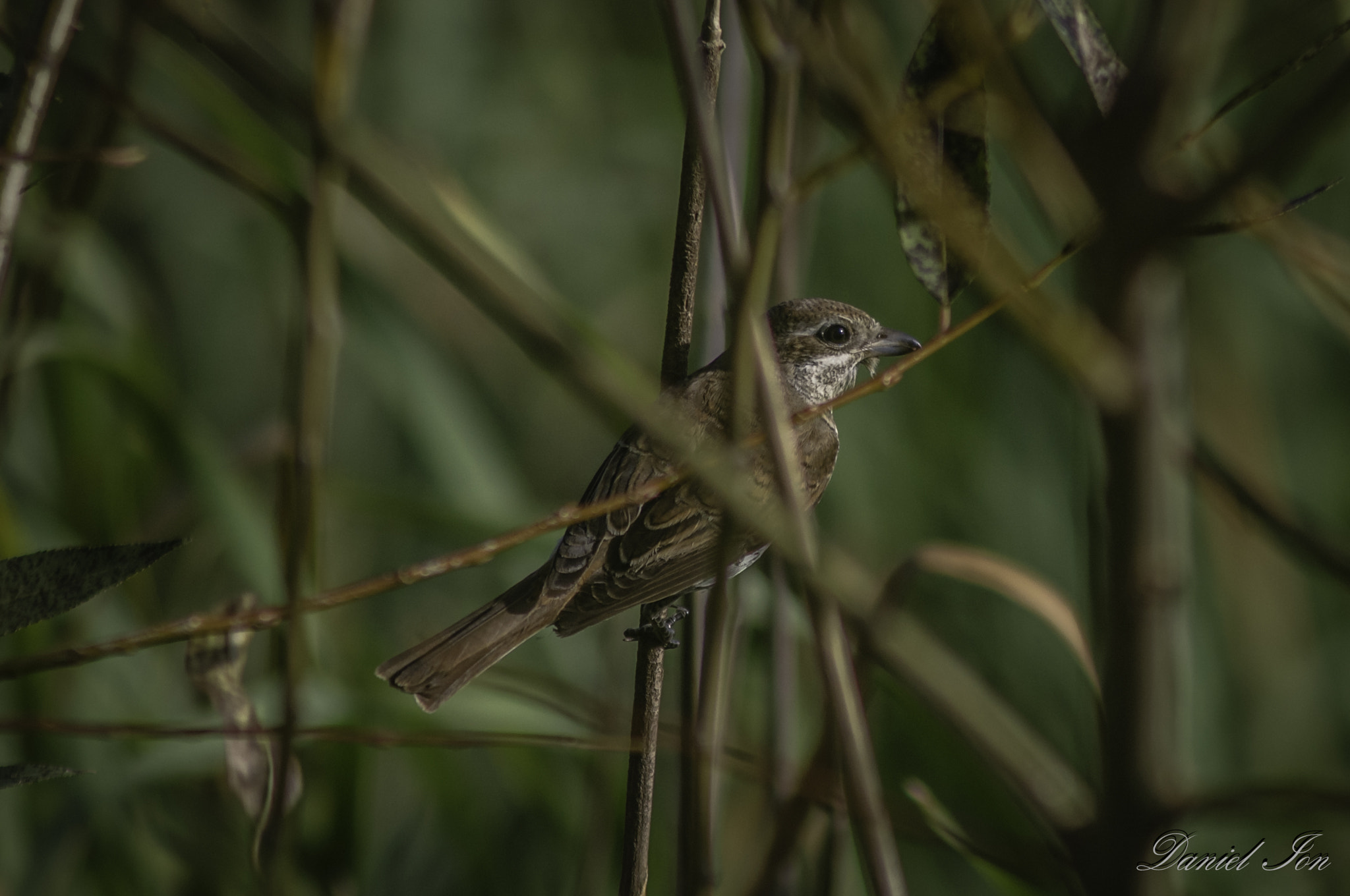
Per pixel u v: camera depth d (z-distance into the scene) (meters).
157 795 8.39
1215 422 10.35
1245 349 10.88
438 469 9.16
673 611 8.55
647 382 6.30
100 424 8.97
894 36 9.13
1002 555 10.66
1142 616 4.41
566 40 13.09
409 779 10.16
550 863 8.63
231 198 12.35
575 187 12.84
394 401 9.21
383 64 12.43
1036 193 4.47
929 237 5.06
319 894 7.62
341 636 9.33
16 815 8.02
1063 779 5.18
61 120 7.22
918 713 7.15
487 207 12.59
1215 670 9.92
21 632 7.89
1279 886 8.80
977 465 10.85
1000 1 5.00
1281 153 3.97
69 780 7.99
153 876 8.10
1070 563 10.59
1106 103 4.57
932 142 5.08
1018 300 4.30
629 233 12.88
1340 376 11.35
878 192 11.55
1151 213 4.20
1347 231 11.01
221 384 12.41
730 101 6.66
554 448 12.34
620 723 7.70
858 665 6.41
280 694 7.59
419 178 4.22
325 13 4.04
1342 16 5.37
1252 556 9.96
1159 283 4.32
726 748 6.53
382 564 11.00
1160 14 4.32
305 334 4.53
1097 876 4.66
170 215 12.34
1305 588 10.12
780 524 4.06
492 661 7.80
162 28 4.94
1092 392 4.30
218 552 9.56
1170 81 4.30
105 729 4.37
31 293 7.51
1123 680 4.47
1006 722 5.38
